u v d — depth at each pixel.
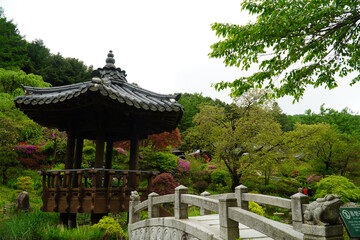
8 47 23.52
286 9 4.92
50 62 32.31
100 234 6.32
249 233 4.26
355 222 3.30
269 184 22.64
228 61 6.06
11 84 20.59
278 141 18.52
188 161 21.28
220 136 19.06
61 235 6.13
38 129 17.78
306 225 2.82
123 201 7.10
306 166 26.66
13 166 14.53
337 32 5.52
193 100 45.91
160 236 5.21
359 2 4.59
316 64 5.96
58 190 7.22
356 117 34.31
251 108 19.58
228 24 5.67
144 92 8.17
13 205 9.56
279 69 5.76
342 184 14.52
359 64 6.07
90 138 9.55
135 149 8.03
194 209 11.23
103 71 8.87
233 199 3.63
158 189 11.41
